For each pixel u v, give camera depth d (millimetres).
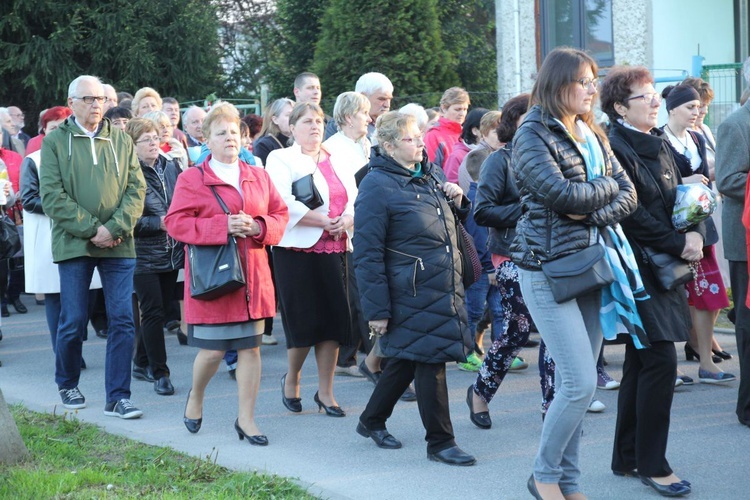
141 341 7828
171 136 8312
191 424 6188
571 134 4285
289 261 6391
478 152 7547
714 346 7781
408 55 16469
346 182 6668
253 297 5836
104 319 9602
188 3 24328
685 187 4871
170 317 9891
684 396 6820
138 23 23109
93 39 22516
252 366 5957
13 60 21688
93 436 6023
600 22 14961
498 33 15984
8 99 23172
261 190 5969
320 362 6586
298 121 6539
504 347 6055
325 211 6500
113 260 6602
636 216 4816
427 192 5453
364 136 7023
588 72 4289
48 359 8688
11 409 6750
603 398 6836
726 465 5312
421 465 5441
